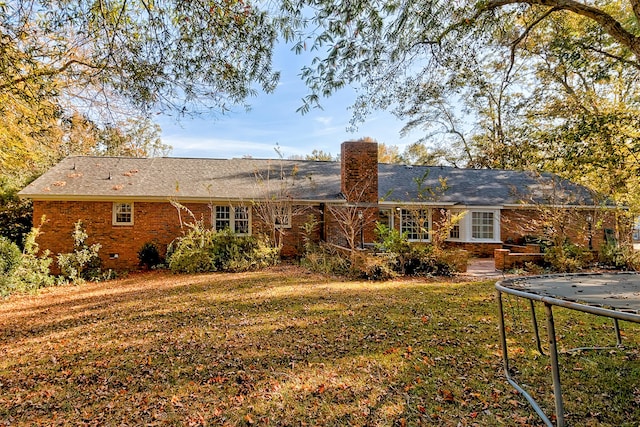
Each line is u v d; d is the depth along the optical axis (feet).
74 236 39.37
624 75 29.60
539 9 22.17
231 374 13.38
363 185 43.04
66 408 11.44
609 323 18.49
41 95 18.17
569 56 25.21
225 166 53.52
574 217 38.73
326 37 16.75
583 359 13.92
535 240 47.32
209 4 14.05
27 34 15.52
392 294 25.66
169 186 45.96
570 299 7.87
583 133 23.48
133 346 16.58
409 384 12.22
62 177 44.98
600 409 10.46
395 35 17.99
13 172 49.11
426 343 15.84
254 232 46.85
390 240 35.70
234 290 28.04
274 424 10.25
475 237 49.32
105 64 15.88
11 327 20.81
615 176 28.89
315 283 30.42
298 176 52.21
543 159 27.53
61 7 13.89
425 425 9.93
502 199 49.78
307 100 19.24
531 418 10.10
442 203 47.47
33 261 34.81
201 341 16.84
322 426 10.07
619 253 35.76
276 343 16.26
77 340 17.84
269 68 16.26
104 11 14.33
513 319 18.92
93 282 37.32
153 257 43.19
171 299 25.95
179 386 12.63
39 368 14.53
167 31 14.75
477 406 10.80
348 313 20.62
